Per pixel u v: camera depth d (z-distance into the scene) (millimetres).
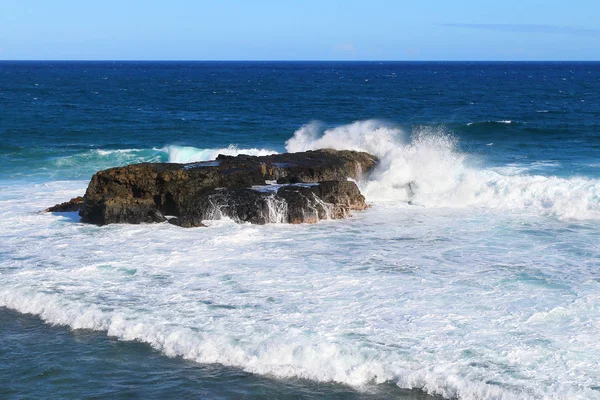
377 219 19641
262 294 13430
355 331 11578
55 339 12008
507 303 12703
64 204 21141
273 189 19781
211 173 20328
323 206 19594
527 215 19766
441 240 17250
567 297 12945
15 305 13391
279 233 18094
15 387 10453
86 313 12656
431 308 12523
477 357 10547
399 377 10188
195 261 15664
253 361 10875
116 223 19281
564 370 10078
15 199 22672
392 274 14500
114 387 10383
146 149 32156
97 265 15422
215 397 10031
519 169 26188
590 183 21062
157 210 19547
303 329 11711
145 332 11930
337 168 22203
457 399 9664
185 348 11344
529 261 15297
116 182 20172
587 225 18469
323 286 13820
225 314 12461
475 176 22484
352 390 10055
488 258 15578
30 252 16562
